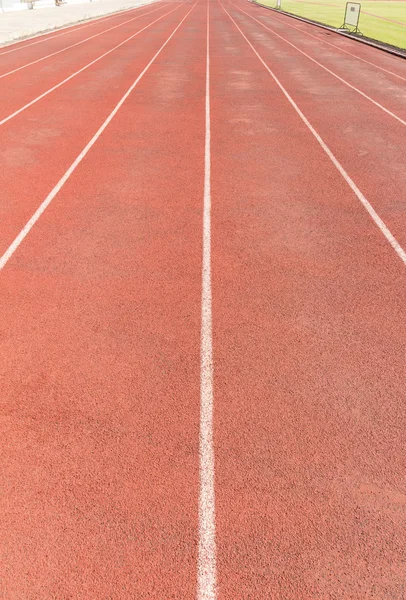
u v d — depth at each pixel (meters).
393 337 4.19
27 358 3.92
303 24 28.66
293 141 9.01
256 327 4.30
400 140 9.11
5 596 2.42
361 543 2.66
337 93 12.41
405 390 3.64
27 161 7.96
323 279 4.99
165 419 3.39
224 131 9.48
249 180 7.34
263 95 12.09
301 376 3.76
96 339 4.13
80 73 14.55
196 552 2.62
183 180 7.32
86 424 3.35
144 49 19.00
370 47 20.22
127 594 2.44
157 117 10.27
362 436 3.27
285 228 5.98
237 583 2.49
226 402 3.53
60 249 5.46
